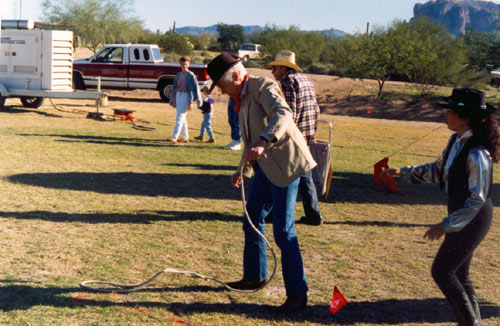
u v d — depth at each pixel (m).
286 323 3.80
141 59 23.41
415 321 3.89
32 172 8.25
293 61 6.26
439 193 8.70
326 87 31.25
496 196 8.72
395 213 7.22
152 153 10.78
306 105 6.17
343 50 32.75
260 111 3.87
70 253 4.91
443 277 3.33
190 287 4.33
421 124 21.34
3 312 3.67
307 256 5.23
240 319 3.82
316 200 6.36
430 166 3.67
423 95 29.33
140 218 6.20
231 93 3.94
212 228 5.99
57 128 13.35
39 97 16.67
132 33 47.81
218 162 10.27
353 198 7.99
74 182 7.79
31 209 6.23
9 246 4.96
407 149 14.02
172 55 50.16
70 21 45.53
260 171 4.21
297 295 3.98
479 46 31.64
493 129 3.16
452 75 30.86
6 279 4.21
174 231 5.79
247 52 51.91
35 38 15.19
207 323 3.73
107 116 16.61
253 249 4.32
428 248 5.68
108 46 23.55
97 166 9.12
